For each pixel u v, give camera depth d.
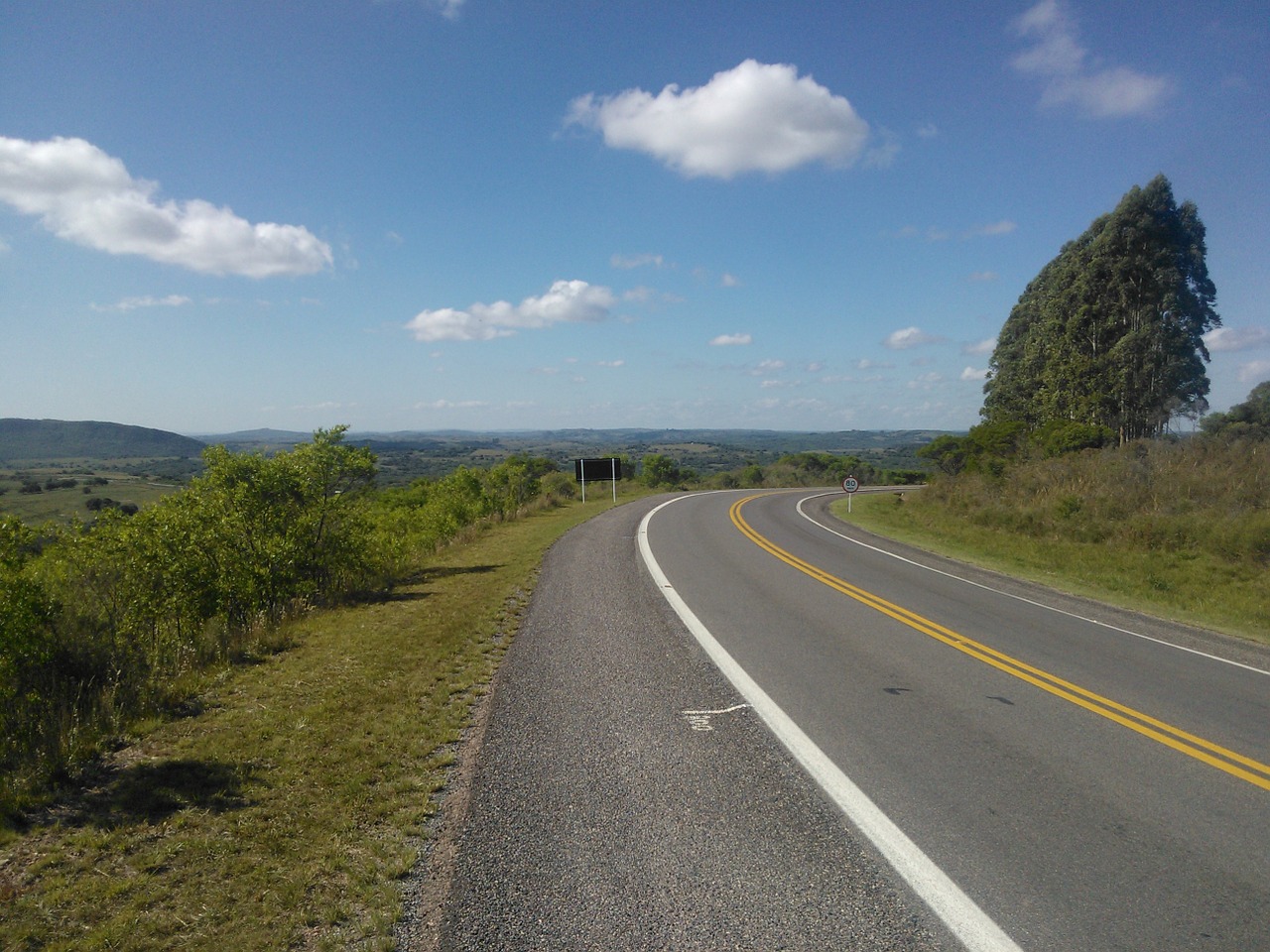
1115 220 37.19
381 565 13.09
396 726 5.61
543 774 4.75
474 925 3.12
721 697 6.41
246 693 6.46
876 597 11.80
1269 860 3.81
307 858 3.68
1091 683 7.23
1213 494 21.41
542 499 33.59
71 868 3.56
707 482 64.50
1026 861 3.74
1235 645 9.55
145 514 9.59
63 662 5.88
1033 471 28.84
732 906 3.28
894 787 4.63
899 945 3.02
